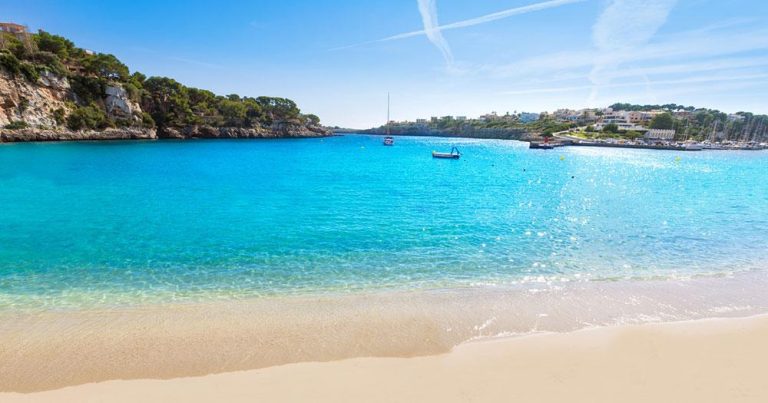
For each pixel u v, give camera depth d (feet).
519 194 86.63
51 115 248.73
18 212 59.47
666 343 20.92
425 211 64.03
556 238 47.37
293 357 20.12
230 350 20.88
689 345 20.65
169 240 44.83
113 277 33.17
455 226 53.31
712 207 71.77
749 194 91.30
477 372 18.31
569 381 17.37
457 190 91.45
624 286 31.07
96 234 47.14
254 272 34.71
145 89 341.62
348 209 64.95
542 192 90.84
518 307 26.73
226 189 86.99
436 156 210.18
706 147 368.07
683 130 449.89
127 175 109.40
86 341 21.88
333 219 56.95
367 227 52.13
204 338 22.26
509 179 119.03
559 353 20.03
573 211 66.08
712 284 31.50
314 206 67.36
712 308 26.53
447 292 29.86
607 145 379.55
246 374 18.47
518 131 614.75
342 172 131.44
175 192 81.51
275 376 18.25
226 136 396.78
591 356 19.69
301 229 50.65
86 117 268.00
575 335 22.11
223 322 24.40
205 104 399.03
